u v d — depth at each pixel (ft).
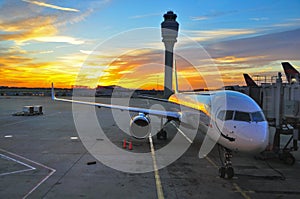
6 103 179.83
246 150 29.55
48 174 30.40
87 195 24.40
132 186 26.96
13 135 56.49
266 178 30.37
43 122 80.23
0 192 24.88
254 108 31.83
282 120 38.81
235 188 27.07
